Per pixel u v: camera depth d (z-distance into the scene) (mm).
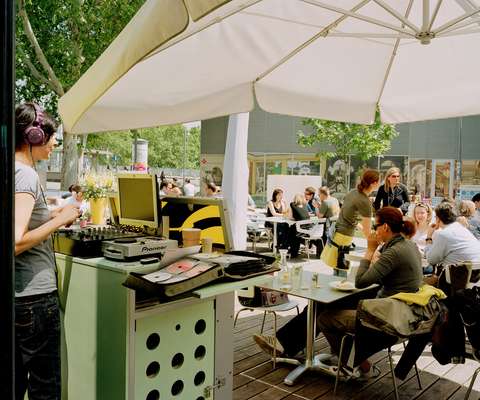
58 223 1933
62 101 2383
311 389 3371
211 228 2771
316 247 9523
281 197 10164
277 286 3531
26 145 1958
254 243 9867
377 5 2828
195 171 50938
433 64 3334
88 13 10445
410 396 3303
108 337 2234
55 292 2020
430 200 17578
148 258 2297
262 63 3221
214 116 3373
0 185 727
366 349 2959
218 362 2648
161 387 2340
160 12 1511
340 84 3645
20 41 11062
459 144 18016
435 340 3086
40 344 1957
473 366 3883
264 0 2555
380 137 13328
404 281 3100
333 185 19859
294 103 3598
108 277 2209
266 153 21078
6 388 730
